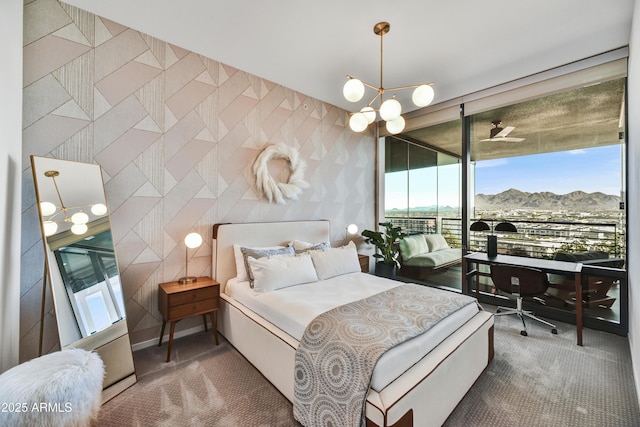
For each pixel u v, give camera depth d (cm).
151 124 243
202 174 274
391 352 135
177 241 260
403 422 120
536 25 222
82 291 183
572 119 291
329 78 317
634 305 205
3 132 153
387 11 208
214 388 185
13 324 168
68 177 189
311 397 145
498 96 325
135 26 229
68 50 204
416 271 428
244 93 304
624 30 224
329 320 163
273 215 332
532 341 253
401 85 328
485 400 173
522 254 332
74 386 123
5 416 108
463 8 204
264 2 200
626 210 255
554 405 168
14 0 167
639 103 174
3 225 154
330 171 399
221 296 266
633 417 158
